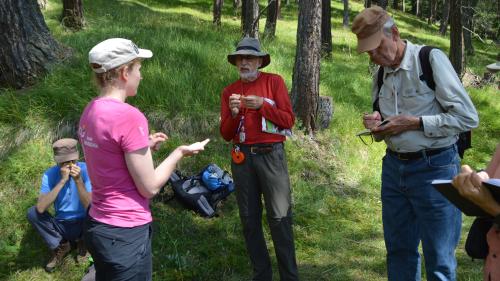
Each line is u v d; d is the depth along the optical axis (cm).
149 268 253
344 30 2250
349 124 718
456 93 265
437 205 279
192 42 779
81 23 990
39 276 389
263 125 335
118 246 236
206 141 255
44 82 577
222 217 483
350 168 637
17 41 583
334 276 416
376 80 305
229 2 2552
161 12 1634
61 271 395
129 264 238
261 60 359
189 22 1280
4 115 525
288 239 354
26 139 512
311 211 527
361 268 432
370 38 272
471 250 207
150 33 821
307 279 409
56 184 392
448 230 284
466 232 527
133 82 243
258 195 356
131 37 769
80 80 594
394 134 282
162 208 477
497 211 180
